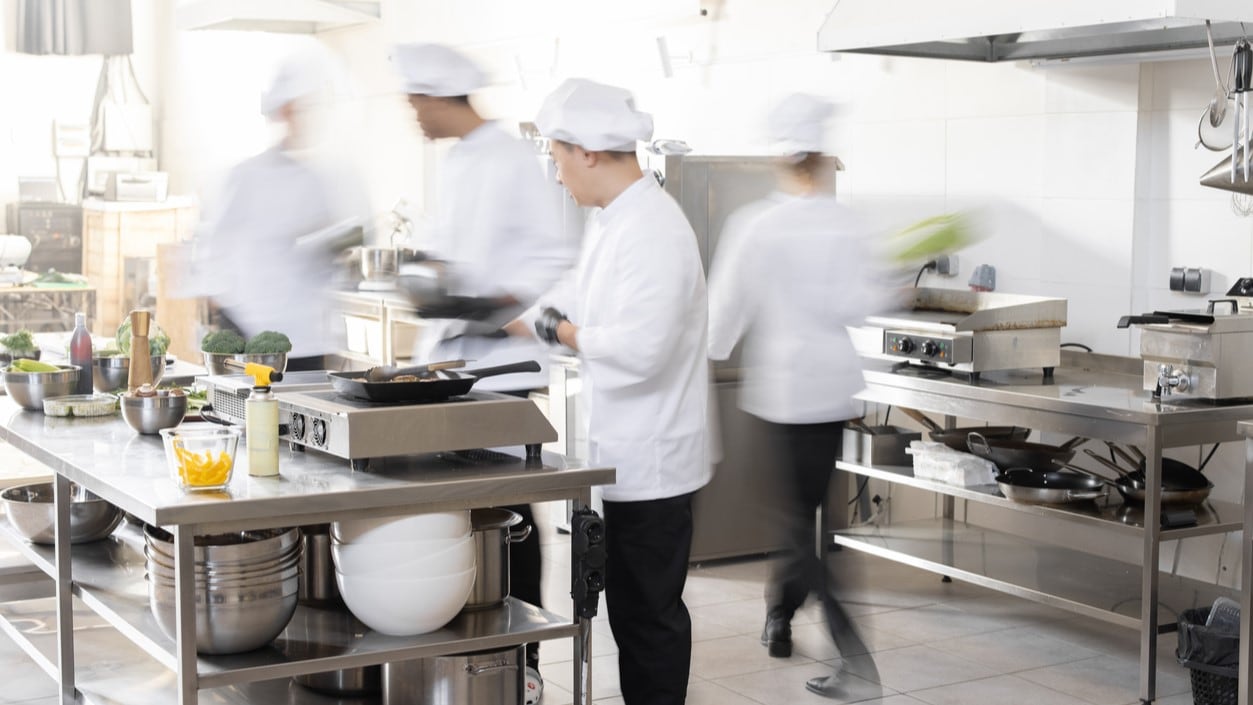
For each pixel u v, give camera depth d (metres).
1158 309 4.46
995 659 4.22
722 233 5.26
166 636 2.62
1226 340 3.73
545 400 5.61
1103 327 4.61
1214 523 3.86
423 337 3.89
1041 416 3.97
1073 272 4.68
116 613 2.81
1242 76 3.72
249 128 8.76
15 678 3.87
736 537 5.36
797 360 4.00
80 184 9.25
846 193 5.48
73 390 3.51
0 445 4.20
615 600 3.18
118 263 8.46
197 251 5.46
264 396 2.59
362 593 2.58
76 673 3.18
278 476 2.60
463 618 2.76
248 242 5.09
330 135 8.38
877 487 5.46
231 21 7.32
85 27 9.16
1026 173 4.79
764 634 4.32
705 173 5.21
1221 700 3.56
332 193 5.26
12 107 8.99
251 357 3.90
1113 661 4.20
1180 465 4.08
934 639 4.42
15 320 7.96
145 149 9.53
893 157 5.26
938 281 5.13
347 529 2.59
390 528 2.56
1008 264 4.89
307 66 5.07
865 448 4.72
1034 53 4.52
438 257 3.88
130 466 2.73
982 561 4.41
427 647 2.58
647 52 6.32
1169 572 4.60
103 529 3.41
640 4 6.33
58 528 3.12
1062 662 4.19
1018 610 4.74
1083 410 3.85
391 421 2.56
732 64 5.85
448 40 7.80
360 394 2.67
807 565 4.11
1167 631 3.79
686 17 6.09
